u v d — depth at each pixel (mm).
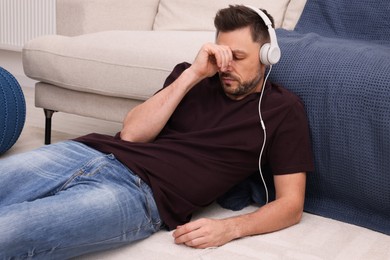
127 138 1573
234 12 1501
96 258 1323
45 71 2312
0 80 2158
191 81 1551
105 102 2252
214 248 1372
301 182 1529
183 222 1495
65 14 2637
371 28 1939
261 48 1490
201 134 1523
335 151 1589
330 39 1811
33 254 1165
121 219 1313
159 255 1342
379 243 1470
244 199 1689
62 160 1419
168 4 2756
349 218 1611
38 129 2725
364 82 1524
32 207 1184
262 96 1552
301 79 1645
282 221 1476
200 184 1484
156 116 1554
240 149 1513
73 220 1215
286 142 1522
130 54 2111
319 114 1604
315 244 1435
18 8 3742
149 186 1431
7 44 3838
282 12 2441
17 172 1366
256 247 1394
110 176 1387
